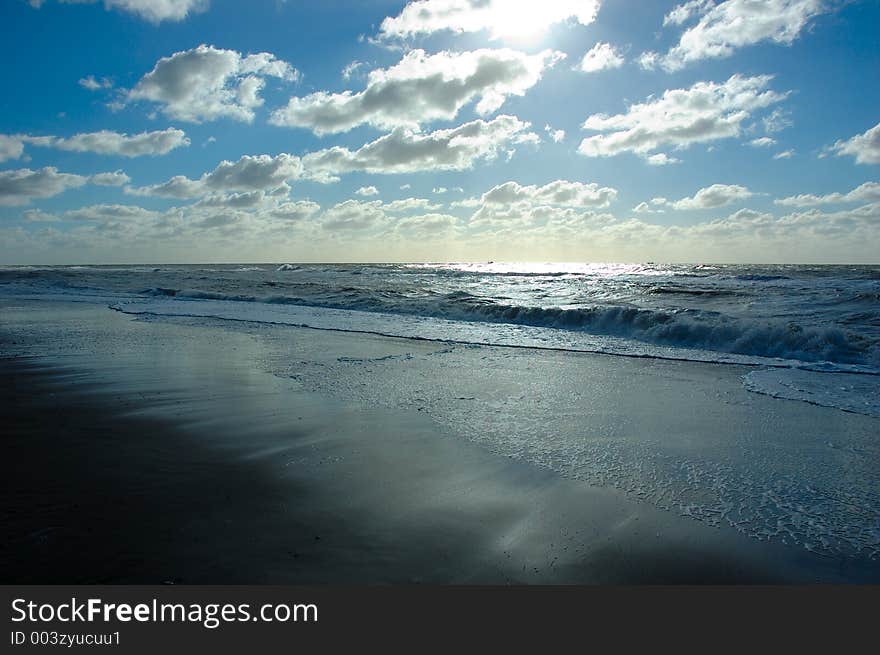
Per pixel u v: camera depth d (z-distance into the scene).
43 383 7.86
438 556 3.39
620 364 9.63
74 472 4.55
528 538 3.63
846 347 10.16
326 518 3.84
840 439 5.62
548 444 5.45
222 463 4.84
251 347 11.21
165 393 7.33
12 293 27.75
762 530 3.77
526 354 10.59
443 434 5.73
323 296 22.95
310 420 6.17
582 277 35.38
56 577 3.05
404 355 10.38
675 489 4.42
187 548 3.39
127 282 34.19
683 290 21.78
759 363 9.74
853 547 3.55
